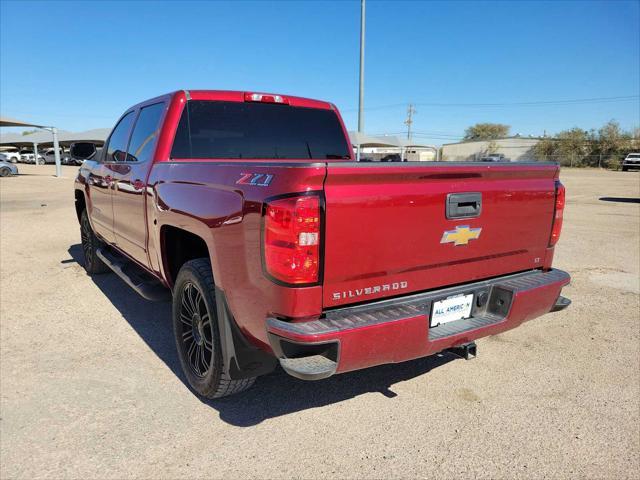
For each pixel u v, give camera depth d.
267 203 2.29
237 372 2.78
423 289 2.72
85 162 6.03
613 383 3.49
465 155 85.81
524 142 80.50
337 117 4.72
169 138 3.77
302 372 2.24
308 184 2.22
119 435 2.81
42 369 3.61
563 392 3.36
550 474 2.52
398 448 2.72
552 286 3.14
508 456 2.66
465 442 2.78
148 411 3.06
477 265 2.97
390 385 3.45
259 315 2.45
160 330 4.39
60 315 4.75
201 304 3.11
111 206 4.75
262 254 2.34
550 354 3.98
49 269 6.52
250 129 4.14
